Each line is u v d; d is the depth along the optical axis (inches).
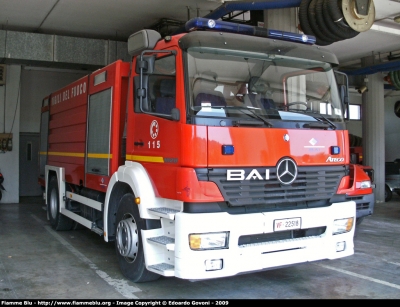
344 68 629.9
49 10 382.3
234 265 170.6
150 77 197.9
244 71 186.9
